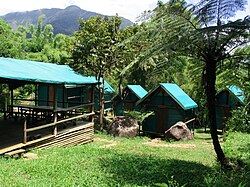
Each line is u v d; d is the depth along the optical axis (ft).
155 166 32.91
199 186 24.59
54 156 36.58
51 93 72.08
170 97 67.31
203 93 36.91
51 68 53.31
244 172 26.02
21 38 118.73
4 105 67.56
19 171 28.37
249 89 38.78
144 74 84.12
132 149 47.42
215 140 32.40
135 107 81.30
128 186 24.89
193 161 38.65
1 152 33.83
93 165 32.17
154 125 69.15
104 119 72.33
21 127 49.16
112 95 90.99
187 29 29.89
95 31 65.21
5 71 35.37
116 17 66.90
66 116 53.98
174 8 31.07
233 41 28.99
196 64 35.94
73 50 66.13
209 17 30.68
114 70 70.59
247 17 27.40
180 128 61.57
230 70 33.88
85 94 79.46
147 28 32.01
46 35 120.57
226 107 72.74
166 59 35.55
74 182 25.26
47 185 24.09
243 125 55.11
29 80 36.04
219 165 32.04
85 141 53.01
